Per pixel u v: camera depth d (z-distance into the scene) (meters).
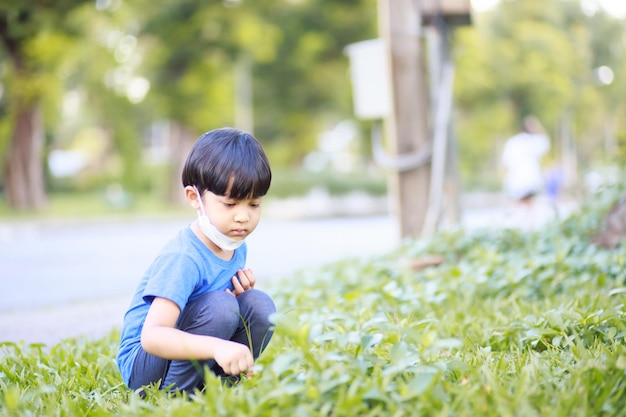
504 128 39.78
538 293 4.43
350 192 30.08
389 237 14.37
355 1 32.62
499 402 2.15
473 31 35.34
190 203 2.76
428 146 7.36
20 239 15.50
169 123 30.55
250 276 2.93
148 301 2.67
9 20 21.56
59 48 23.03
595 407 2.17
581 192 11.16
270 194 28.48
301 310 4.36
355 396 2.08
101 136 53.69
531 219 12.15
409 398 2.12
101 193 39.31
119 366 2.87
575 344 2.99
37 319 5.93
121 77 29.42
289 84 34.53
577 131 43.25
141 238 15.32
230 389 2.40
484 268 4.87
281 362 2.21
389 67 7.36
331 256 11.08
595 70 38.44
